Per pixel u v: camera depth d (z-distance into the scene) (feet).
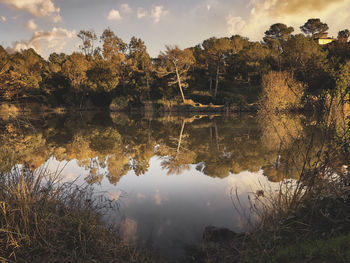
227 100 94.73
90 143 29.53
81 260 6.77
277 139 28.02
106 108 124.88
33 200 8.57
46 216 8.02
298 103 60.44
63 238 7.63
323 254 5.89
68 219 8.24
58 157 21.68
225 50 106.32
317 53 87.71
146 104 107.86
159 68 104.32
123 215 10.11
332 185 8.59
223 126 44.60
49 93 119.14
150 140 31.81
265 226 8.16
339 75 39.11
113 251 7.46
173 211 10.46
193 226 9.11
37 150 24.12
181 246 7.89
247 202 10.92
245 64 107.76
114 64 129.29
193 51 132.16
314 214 8.07
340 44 106.83
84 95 123.44
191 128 43.60
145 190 13.30
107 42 130.93
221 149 24.36
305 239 6.97
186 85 104.47
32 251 6.97
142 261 7.06
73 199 9.89
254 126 41.91
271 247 7.08
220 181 14.47
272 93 64.34
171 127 46.39
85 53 158.92
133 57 135.54
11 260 6.50
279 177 13.87
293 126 36.94
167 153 23.66
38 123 56.08
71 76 121.60
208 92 115.03
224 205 10.82
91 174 16.56
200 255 7.40
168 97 111.04
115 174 16.60
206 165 18.52
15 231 7.37
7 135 32.53
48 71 131.23
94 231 8.11
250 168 16.74
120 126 49.19
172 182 14.69
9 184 8.87
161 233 8.67
